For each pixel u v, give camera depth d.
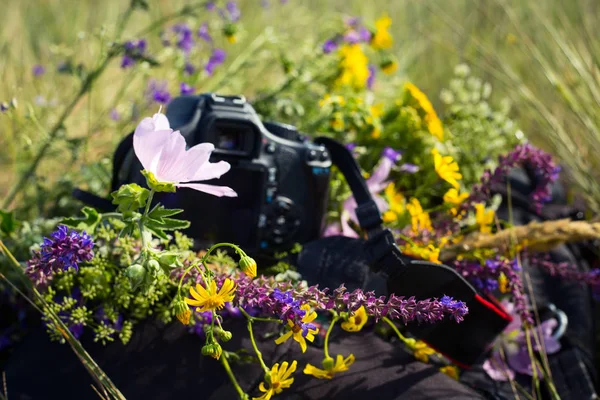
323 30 0.89
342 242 0.61
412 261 0.55
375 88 0.99
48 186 0.80
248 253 0.61
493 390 0.60
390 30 1.45
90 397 0.55
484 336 0.58
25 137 0.73
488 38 1.24
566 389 0.63
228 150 0.59
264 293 0.49
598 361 0.71
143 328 0.58
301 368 0.55
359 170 0.64
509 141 0.84
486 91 0.86
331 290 0.59
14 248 0.63
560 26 1.11
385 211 0.67
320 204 0.63
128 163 0.59
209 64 0.84
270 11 1.42
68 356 0.57
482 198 0.64
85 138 0.78
